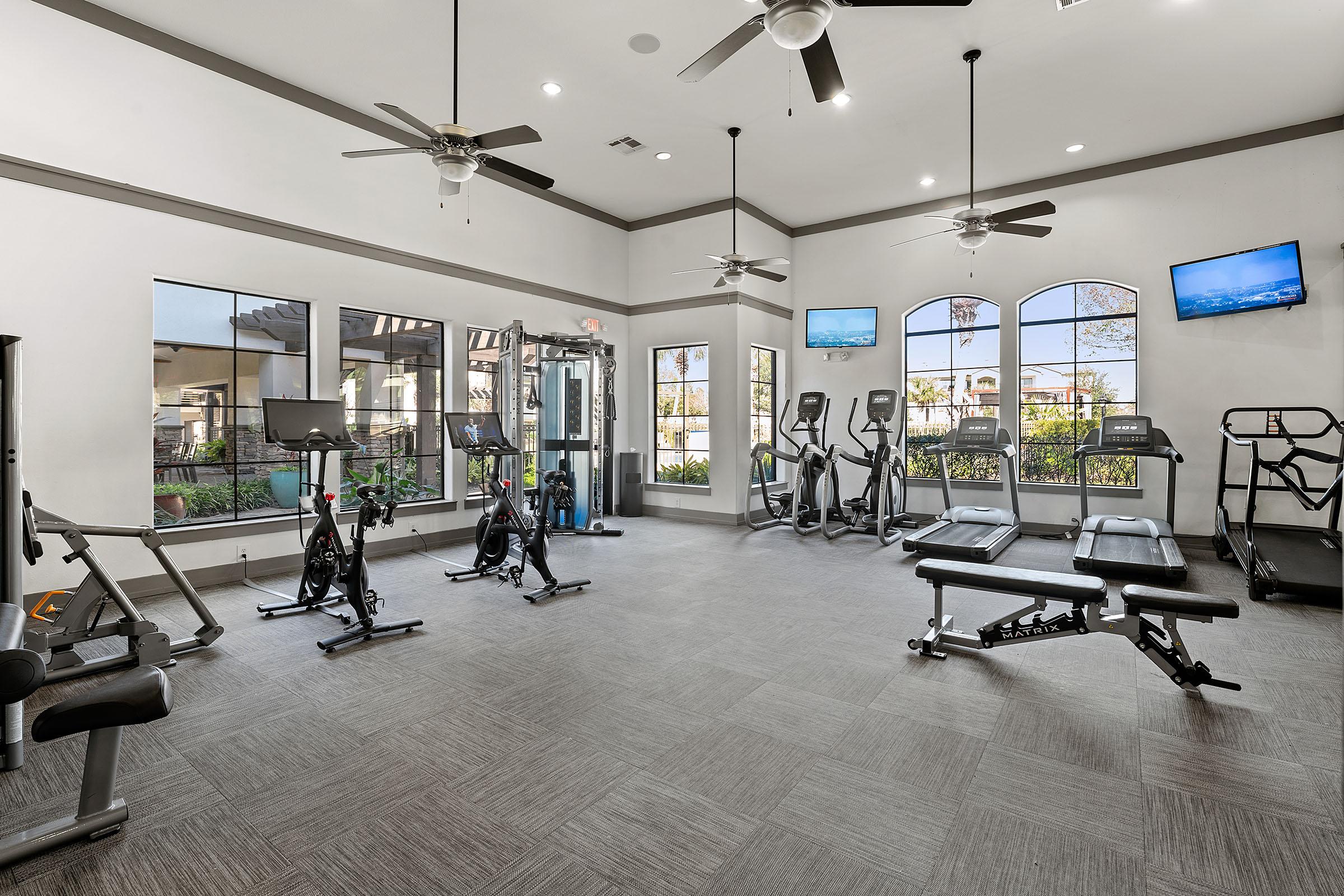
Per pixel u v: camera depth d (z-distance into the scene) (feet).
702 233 26.45
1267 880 5.67
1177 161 20.92
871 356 27.20
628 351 28.89
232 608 13.99
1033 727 8.57
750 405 26.61
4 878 5.68
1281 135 19.39
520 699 9.51
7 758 7.54
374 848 6.17
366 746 8.13
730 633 12.48
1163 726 8.57
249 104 16.16
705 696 9.61
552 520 24.16
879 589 15.90
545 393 24.12
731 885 5.65
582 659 11.13
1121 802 6.85
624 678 10.31
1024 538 22.45
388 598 14.89
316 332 17.67
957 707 9.20
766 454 28.48
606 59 15.89
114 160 13.98
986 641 10.87
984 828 6.43
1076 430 23.16
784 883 5.67
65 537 10.02
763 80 16.85
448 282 21.13
